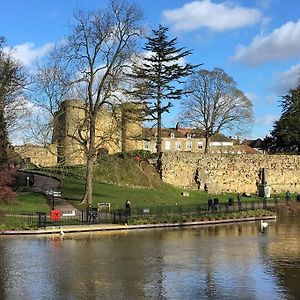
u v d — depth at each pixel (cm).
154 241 3275
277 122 8512
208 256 2766
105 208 4388
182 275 2314
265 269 2444
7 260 2606
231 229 4000
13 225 3500
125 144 6234
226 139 10700
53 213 3816
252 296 1970
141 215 4200
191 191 6103
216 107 7394
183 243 3216
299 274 2339
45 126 4412
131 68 4506
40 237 3356
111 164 5828
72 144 5050
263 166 6750
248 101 7556
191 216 4303
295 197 6259
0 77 4956
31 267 2453
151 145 8806
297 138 8306
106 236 3462
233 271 2392
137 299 1930
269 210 5150
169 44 6038
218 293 2009
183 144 9975
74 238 3338
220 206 4978
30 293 2012
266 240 3388
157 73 6034
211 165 6469
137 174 5903
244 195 6353
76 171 5753
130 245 3102
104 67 4378
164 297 1955
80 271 2372
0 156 4384
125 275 2306
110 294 1997
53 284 2147
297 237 3541
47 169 6100
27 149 5756
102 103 4403
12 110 5050
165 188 5922
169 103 6097
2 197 4178
